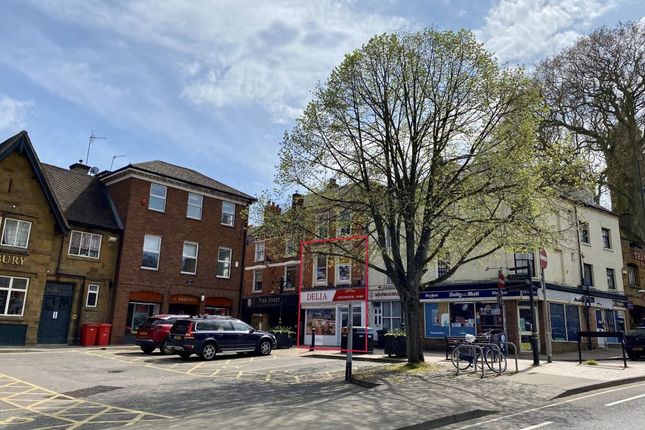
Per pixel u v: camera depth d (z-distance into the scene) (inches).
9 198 885.2
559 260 1056.2
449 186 588.1
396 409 353.4
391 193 604.4
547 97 1307.8
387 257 642.8
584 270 1138.0
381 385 464.1
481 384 478.3
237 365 679.7
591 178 627.8
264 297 1473.9
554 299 991.0
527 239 573.6
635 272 1357.0
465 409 355.6
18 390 458.9
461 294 1011.3
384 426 301.1
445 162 606.9
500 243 583.5
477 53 604.4
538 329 951.6
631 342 821.2
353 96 635.5
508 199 558.6
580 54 1299.2
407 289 627.2
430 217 595.8
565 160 607.2
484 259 968.9
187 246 1146.7
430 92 609.0
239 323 808.9
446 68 611.5
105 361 697.0
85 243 987.3
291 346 1024.2
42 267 906.1
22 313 874.8
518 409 373.7
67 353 790.5
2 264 860.6
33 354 760.3
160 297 1067.3
